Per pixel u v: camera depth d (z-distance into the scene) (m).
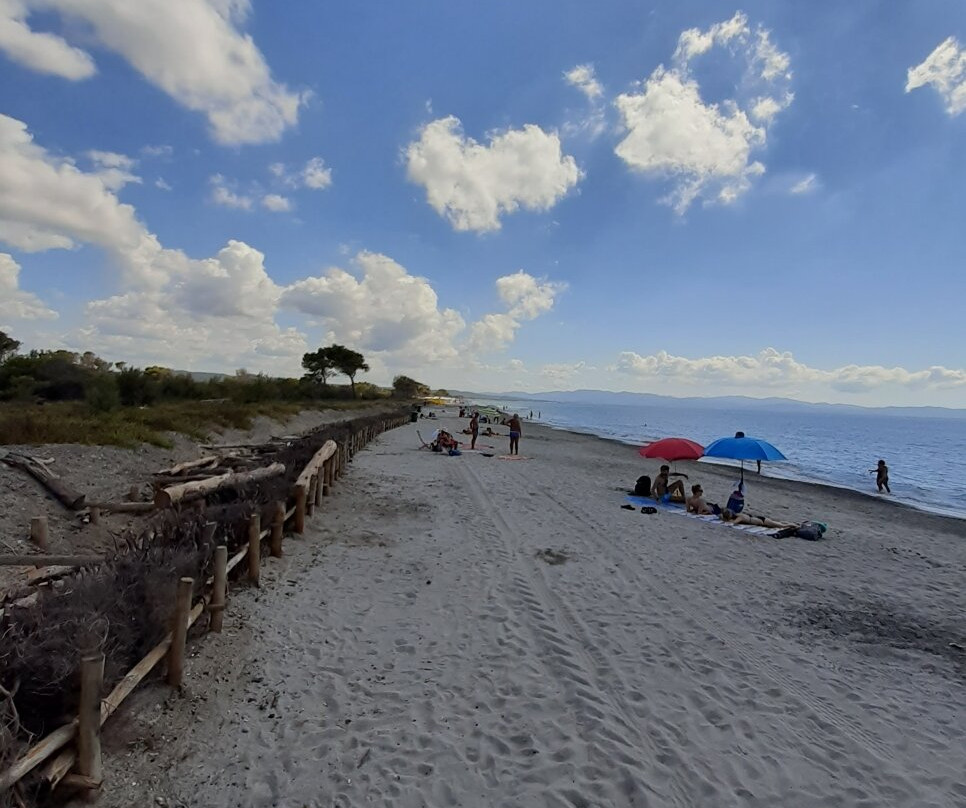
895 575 9.38
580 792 3.68
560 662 5.46
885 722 4.75
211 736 4.04
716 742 4.30
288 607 6.44
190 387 33.81
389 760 3.92
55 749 3.13
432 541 9.61
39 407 20.00
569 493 15.34
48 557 6.36
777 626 6.76
